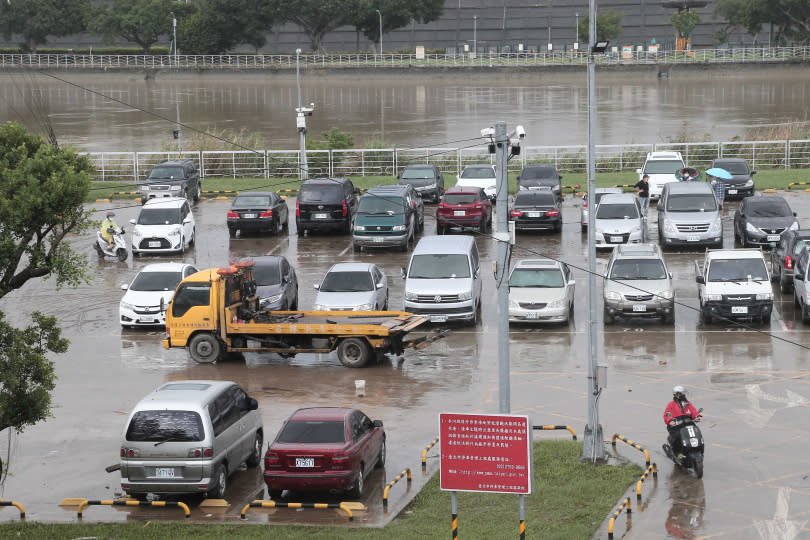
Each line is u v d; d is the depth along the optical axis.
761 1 132.38
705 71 125.38
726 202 45.97
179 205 38.53
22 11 146.62
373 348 24.38
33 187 13.80
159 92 118.31
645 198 41.91
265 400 21.73
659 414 20.20
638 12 157.00
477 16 159.38
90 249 39.41
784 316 28.17
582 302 30.47
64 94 116.19
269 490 16.47
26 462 18.25
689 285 31.75
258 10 137.12
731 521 14.75
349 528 14.62
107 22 145.00
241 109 98.19
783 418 19.66
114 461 18.25
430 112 92.06
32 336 15.07
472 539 14.07
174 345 25.00
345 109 96.38
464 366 24.23
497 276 17.62
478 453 12.97
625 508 15.15
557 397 21.53
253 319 25.41
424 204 47.09
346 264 28.95
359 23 140.50
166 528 14.73
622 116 84.94
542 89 114.75
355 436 16.16
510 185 50.66
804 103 93.56
